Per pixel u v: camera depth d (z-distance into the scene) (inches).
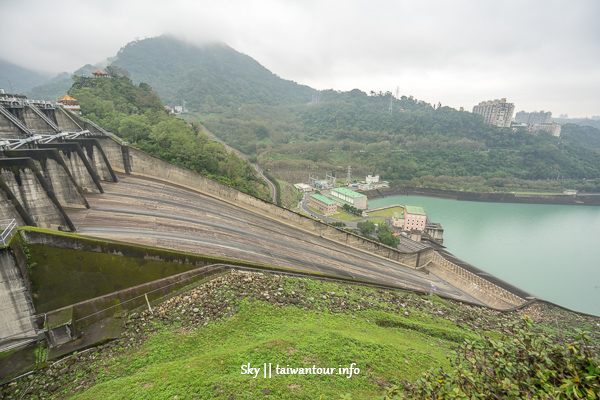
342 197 5344.5
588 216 5408.5
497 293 2405.3
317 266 1665.8
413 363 762.8
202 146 3275.1
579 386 297.7
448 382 326.6
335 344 780.6
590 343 324.2
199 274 1111.0
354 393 610.2
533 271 3235.7
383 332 988.6
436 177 7135.8
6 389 737.0
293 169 7081.7
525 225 4800.7
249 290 1067.3
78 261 976.9
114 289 1012.5
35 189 1191.6
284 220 2295.8
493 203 6215.6
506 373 321.1
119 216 1541.6
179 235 1459.2
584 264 3422.7
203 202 2128.4
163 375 655.1
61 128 2458.2
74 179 1615.4
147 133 2974.9
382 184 6791.3
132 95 3954.2
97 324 928.3
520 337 349.1
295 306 1035.3
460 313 1469.0
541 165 7504.9
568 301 2721.5
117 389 631.8
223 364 676.1
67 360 802.8
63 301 949.2
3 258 824.9
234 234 1707.7
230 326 877.8
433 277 2495.1
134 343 839.7
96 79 3870.6
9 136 1759.4
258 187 4082.2
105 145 2229.3
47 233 935.7
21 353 837.8
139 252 1051.3
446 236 4220.0
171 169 2345.0
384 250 2377.0
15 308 867.4
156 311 962.7
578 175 7514.8
